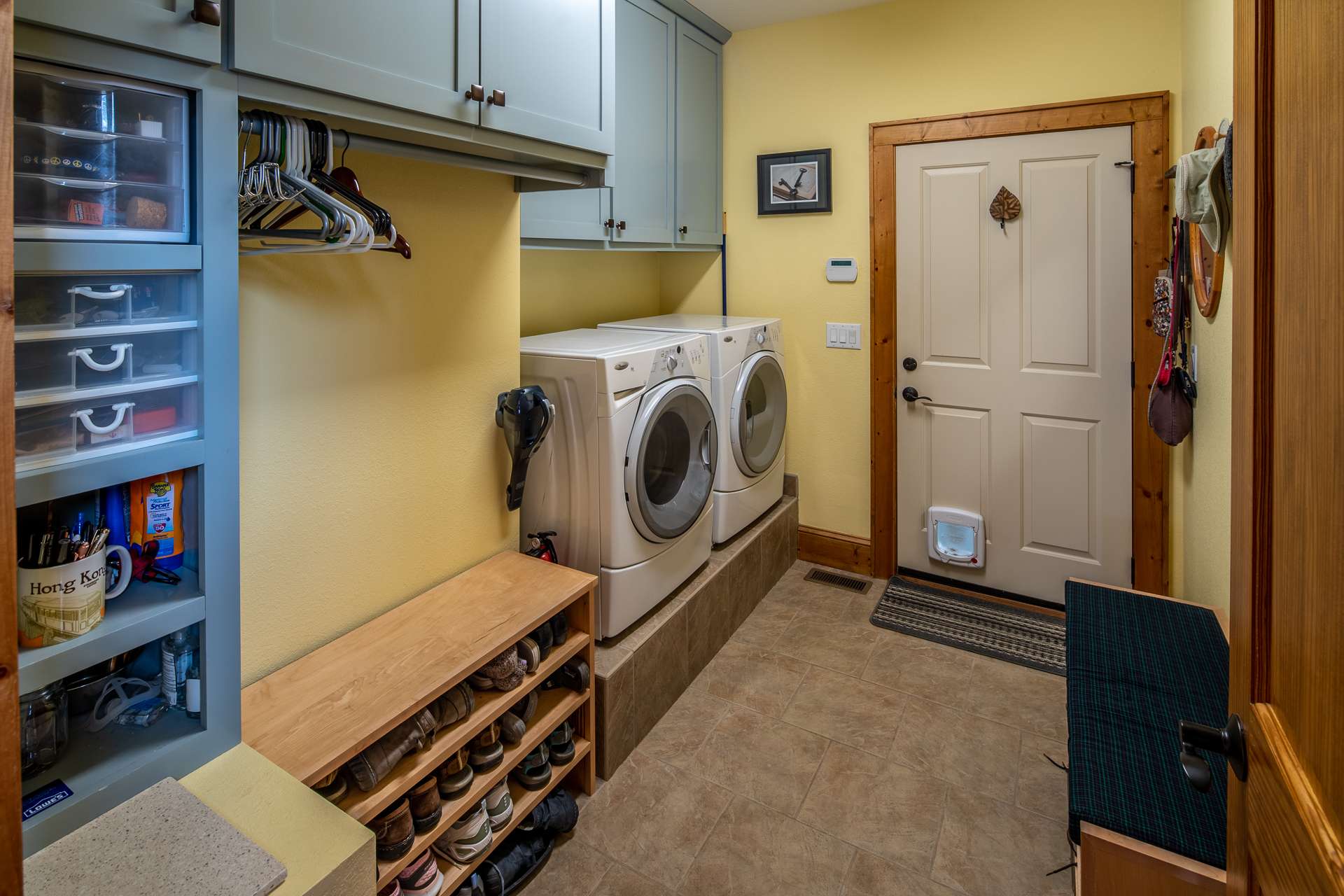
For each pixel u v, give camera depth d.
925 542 3.28
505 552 2.09
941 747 2.18
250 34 1.02
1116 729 1.41
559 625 1.83
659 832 1.85
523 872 1.68
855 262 3.24
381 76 1.21
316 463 1.56
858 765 2.10
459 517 1.94
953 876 1.72
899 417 3.26
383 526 1.72
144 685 1.17
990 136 2.87
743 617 2.96
